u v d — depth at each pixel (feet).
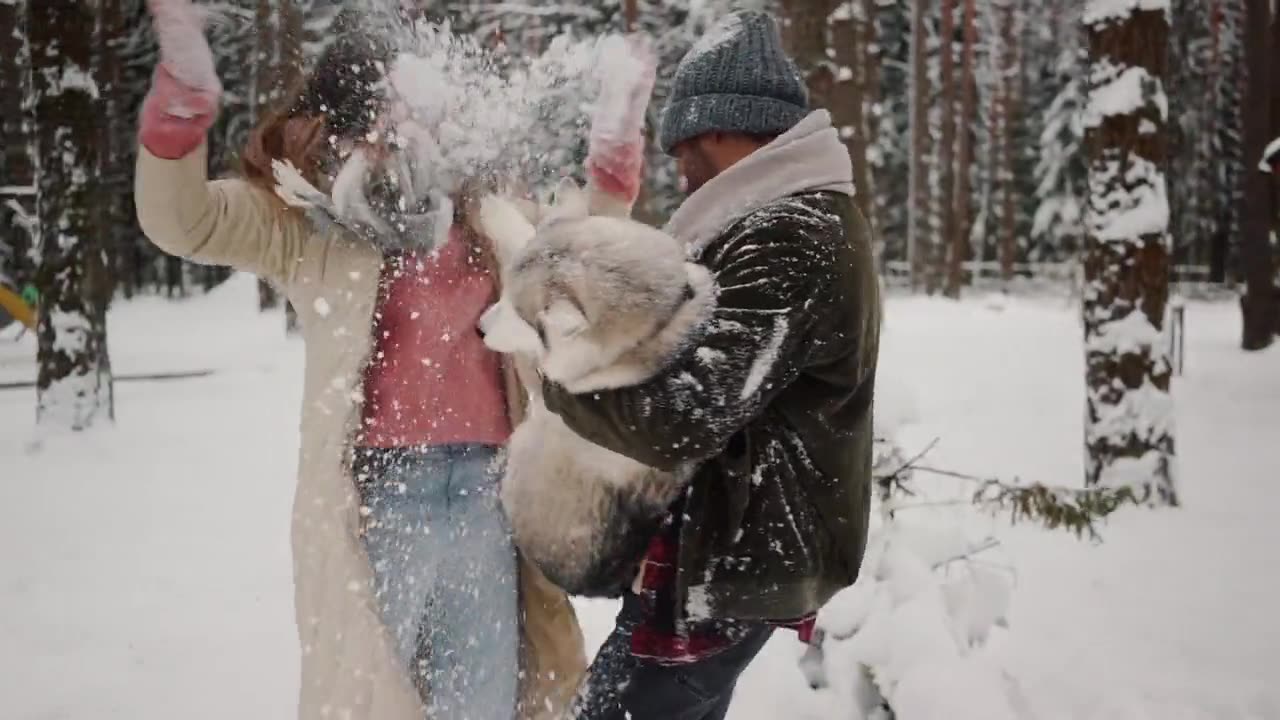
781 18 19.03
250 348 57.06
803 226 6.07
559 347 5.66
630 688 6.56
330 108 7.75
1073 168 117.70
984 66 122.01
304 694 7.98
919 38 99.86
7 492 22.80
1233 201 113.91
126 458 26.68
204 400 37.52
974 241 126.21
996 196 125.80
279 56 8.43
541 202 8.20
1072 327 65.92
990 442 28.43
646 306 5.58
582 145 8.27
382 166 7.63
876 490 11.64
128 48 83.71
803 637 7.25
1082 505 11.43
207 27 7.27
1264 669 12.60
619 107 8.04
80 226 30.25
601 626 13.71
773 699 11.14
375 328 7.87
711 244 6.29
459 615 7.97
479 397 8.05
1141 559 16.85
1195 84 117.08
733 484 6.15
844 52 18.92
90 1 30.53
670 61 46.73
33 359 54.80
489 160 7.95
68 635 14.15
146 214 7.25
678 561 6.21
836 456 6.31
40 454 27.09
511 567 8.16
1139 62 21.13
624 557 6.46
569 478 6.39
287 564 17.48
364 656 7.84
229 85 50.62
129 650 13.64
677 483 6.22
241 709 11.88
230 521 20.33
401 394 7.91
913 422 12.33
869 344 6.38
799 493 6.23
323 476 7.82
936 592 10.68
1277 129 48.96
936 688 9.52
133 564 17.44
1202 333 61.00
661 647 6.45
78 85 29.96
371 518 7.84
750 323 5.78
